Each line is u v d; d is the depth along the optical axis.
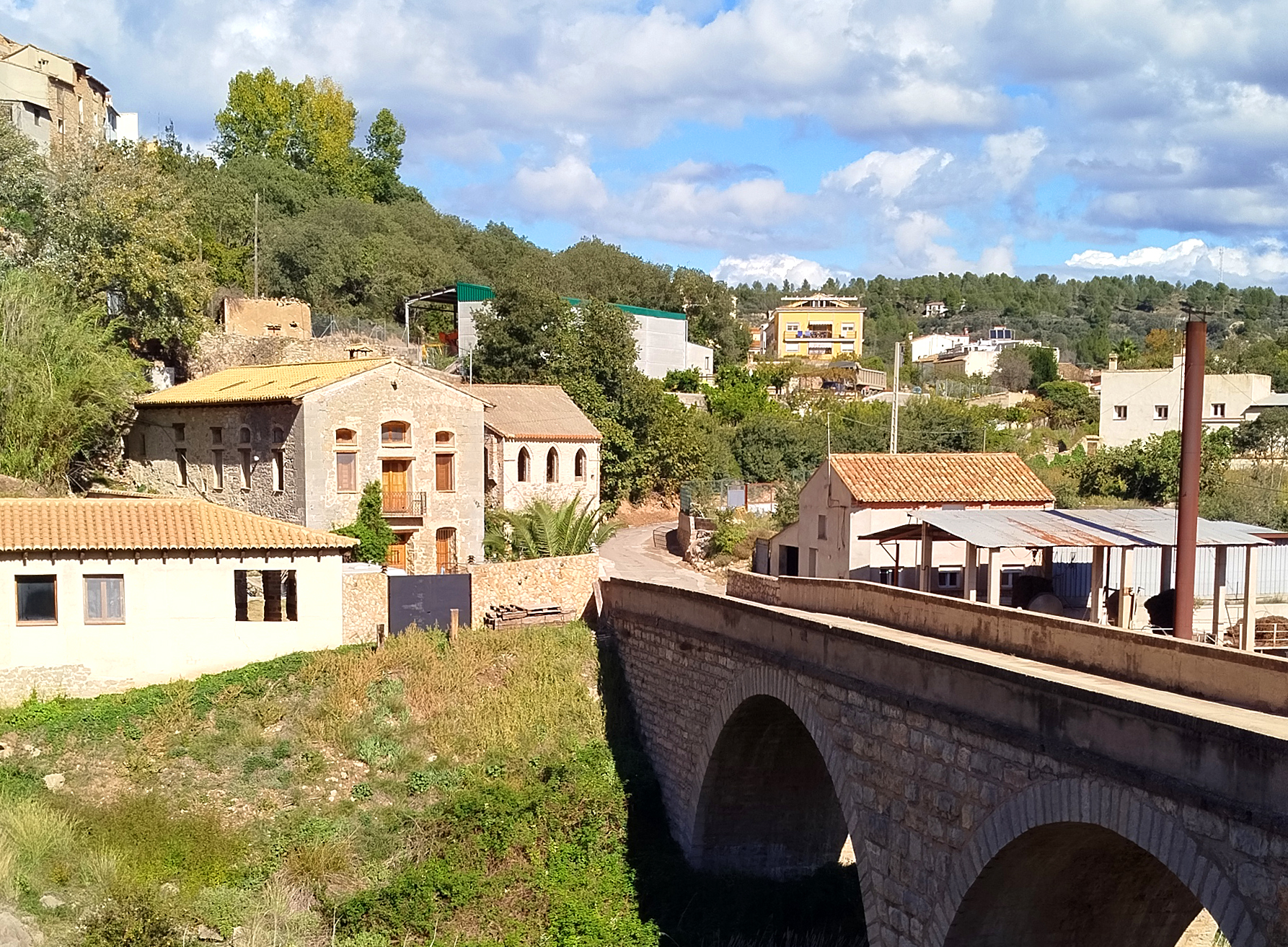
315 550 30.30
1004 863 14.64
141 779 24.92
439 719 28.69
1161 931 16.42
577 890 25.02
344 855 24.12
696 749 26.11
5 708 26.55
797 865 27.55
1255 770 10.62
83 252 44.75
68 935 19.00
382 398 38.34
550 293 60.28
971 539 25.20
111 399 39.19
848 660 18.58
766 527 46.94
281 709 27.97
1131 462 52.91
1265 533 24.67
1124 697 12.37
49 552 26.88
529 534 39.97
